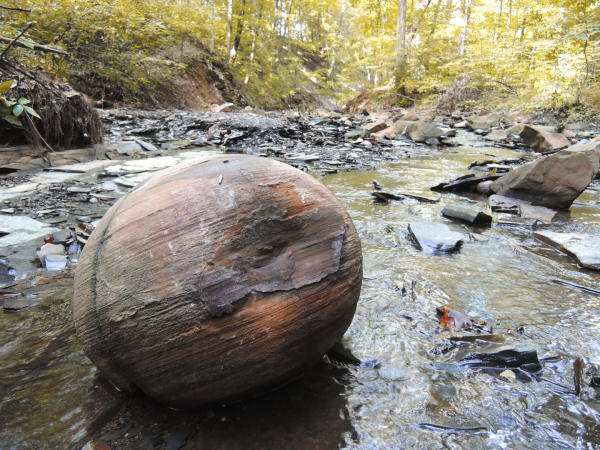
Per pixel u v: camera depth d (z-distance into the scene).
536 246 3.99
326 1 31.98
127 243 1.67
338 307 1.76
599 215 5.07
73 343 2.29
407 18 26.55
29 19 10.04
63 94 7.31
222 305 1.53
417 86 22.55
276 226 1.69
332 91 31.95
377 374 2.08
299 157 8.16
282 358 1.66
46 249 3.48
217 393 1.67
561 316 2.70
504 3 25.06
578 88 13.97
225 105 17.16
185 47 19.14
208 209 1.64
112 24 12.16
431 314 2.68
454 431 1.73
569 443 1.68
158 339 1.57
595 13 12.80
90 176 5.96
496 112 16.38
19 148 6.66
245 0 22.89
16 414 1.77
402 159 8.78
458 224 4.64
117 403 1.84
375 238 4.10
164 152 8.10
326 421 1.76
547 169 5.24
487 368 2.14
